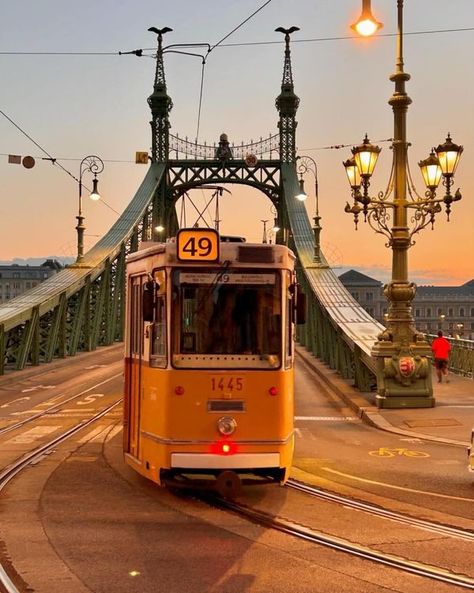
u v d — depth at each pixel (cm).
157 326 927
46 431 1573
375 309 11781
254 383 888
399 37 1812
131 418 1023
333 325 2803
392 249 1816
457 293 12862
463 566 654
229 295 906
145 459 938
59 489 984
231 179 6028
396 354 1789
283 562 662
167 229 6006
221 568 643
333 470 1134
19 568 639
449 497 943
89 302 4172
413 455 1269
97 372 3089
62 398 2238
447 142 1703
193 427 880
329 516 839
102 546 709
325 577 621
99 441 1422
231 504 898
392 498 938
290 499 928
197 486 885
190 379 884
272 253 915
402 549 706
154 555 680
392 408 1778
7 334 3058
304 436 1497
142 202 5222
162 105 5969
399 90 1812
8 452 1304
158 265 928
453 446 1362
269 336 902
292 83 6028
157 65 5984
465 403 1858
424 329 11531
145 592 582
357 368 2211
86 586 594
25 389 2512
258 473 908
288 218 5300
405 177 1809
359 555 683
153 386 920
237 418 882
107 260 4234
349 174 1811
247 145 6031
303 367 3344
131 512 855
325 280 3544
